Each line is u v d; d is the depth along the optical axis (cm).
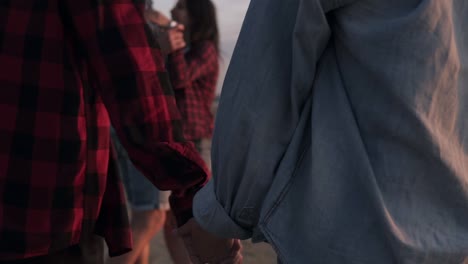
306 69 99
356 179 95
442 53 91
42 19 119
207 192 115
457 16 94
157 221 266
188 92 276
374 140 96
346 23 97
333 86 100
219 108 108
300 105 102
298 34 97
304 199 100
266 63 101
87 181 127
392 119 93
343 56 100
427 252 90
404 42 91
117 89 118
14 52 118
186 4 285
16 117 118
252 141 102
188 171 123
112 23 117
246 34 105
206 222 113
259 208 106
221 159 107
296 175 101
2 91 118
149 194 263
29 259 121
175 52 268
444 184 93
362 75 97
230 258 124
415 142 92
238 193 106
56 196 121
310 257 97
